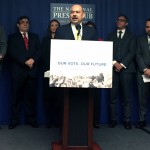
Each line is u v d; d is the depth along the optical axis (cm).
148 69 400
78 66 237
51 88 409
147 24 405
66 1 433
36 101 426
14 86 402
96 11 438
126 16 429
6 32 424
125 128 414
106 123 445
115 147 319
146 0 445
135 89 441
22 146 319
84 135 281
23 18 399
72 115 279
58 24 399
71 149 279
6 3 422
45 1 430
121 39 412
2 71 424
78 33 278
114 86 414
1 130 394
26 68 402
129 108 415
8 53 402
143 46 409
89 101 279
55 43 235
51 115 418
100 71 239
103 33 439
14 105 408
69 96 278
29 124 427
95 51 238
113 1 441
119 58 409
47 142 336
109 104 429
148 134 380
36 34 416
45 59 398
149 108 446
